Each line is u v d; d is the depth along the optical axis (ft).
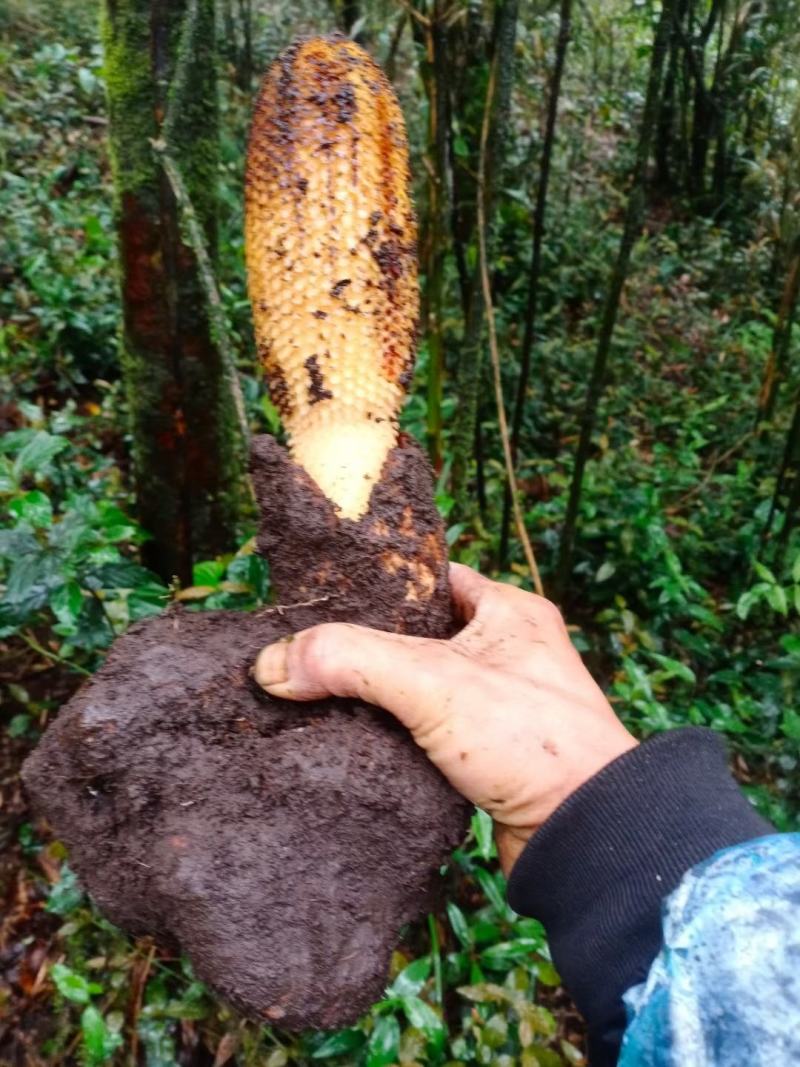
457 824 0.96
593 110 5.68
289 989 0.86
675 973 0.65
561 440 3.54
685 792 0.84
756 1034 0.60
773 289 4.81
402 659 0.91
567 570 2.66
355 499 0.98
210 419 2.11
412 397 3.08
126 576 1.71
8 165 4.13
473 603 1.15
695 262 5.15
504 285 4.22
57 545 1.66
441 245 2.07
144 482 2.17
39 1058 1.66
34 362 3.17
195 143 1.81
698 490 3.22
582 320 4.31
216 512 2.24
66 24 5.52
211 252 1.94
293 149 0.92
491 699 0.92
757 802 2.04
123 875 0.93
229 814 0.91
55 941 1.79
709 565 3.02
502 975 1.77
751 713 2.36
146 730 0.93
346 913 0.90
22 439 1.77
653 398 3.94
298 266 0.94
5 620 1.63
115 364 3.27
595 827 0.84
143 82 1.72
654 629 2.66
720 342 4.33
